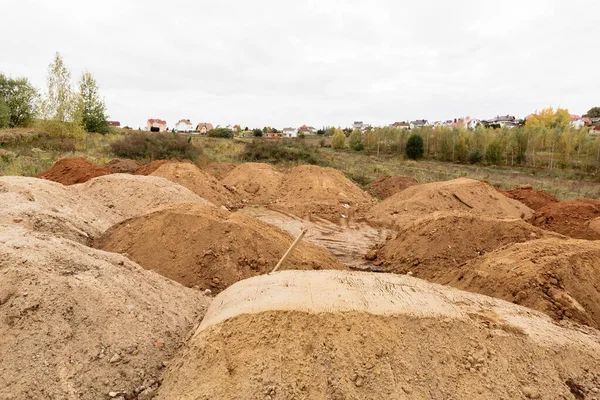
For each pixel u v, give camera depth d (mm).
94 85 33312
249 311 3668
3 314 3527
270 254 7277
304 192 15969
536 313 4594
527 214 14133
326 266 7797
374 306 3736
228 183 17625
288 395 3070
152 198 11023
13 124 30625
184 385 3275
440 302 4078
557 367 3570
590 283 5738
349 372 3225
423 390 3209
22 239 4512
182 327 4430
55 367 3336
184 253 6848
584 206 12219
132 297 4316
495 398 3229
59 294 3793
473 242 8625
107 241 7469
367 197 17094
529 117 72688
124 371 3562
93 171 14461
